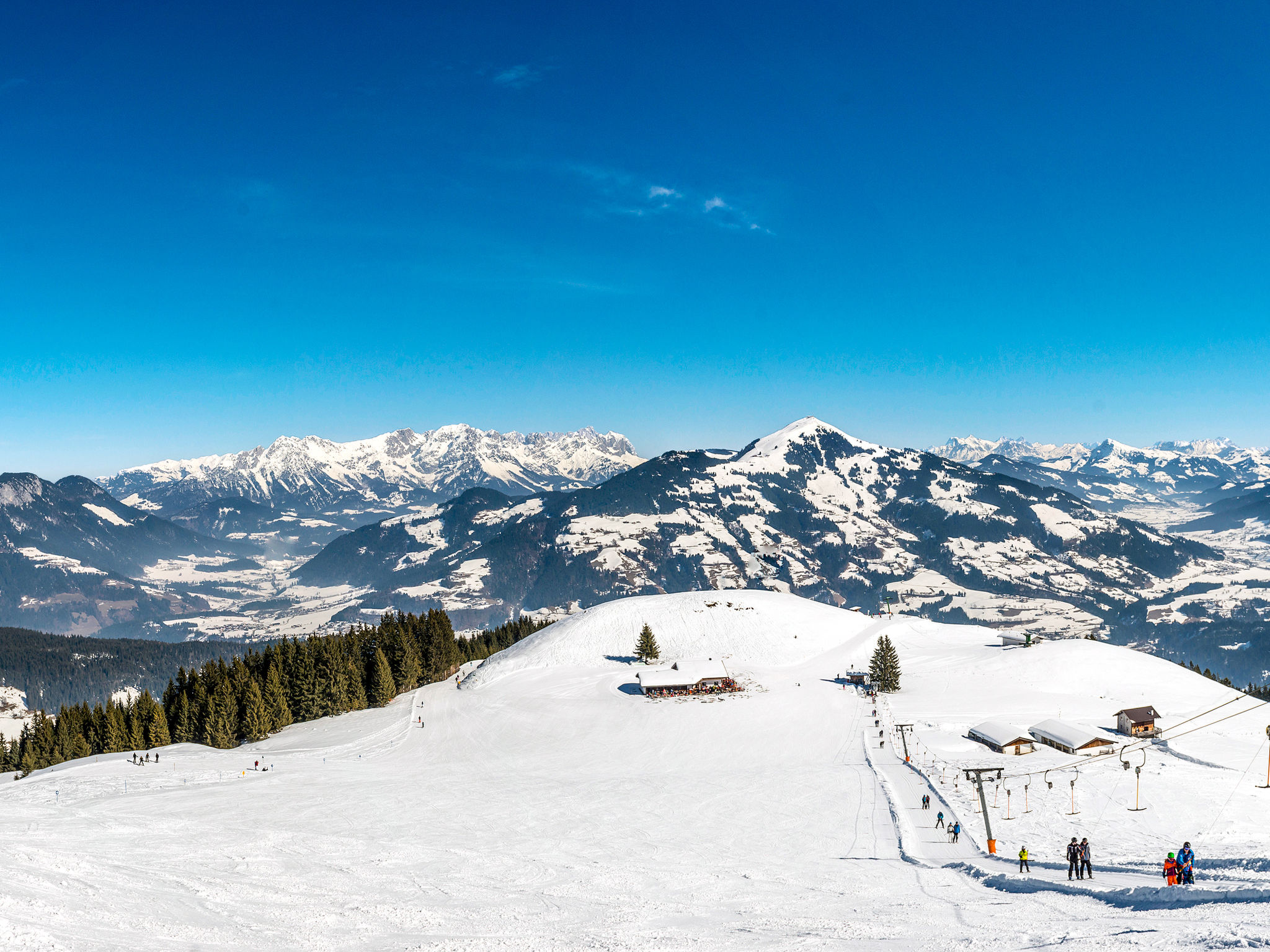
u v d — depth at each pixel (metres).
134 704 158.00
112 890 36.72
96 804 85.69
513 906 43.59
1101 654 189.12
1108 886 45.09
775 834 75.50
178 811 80.94
